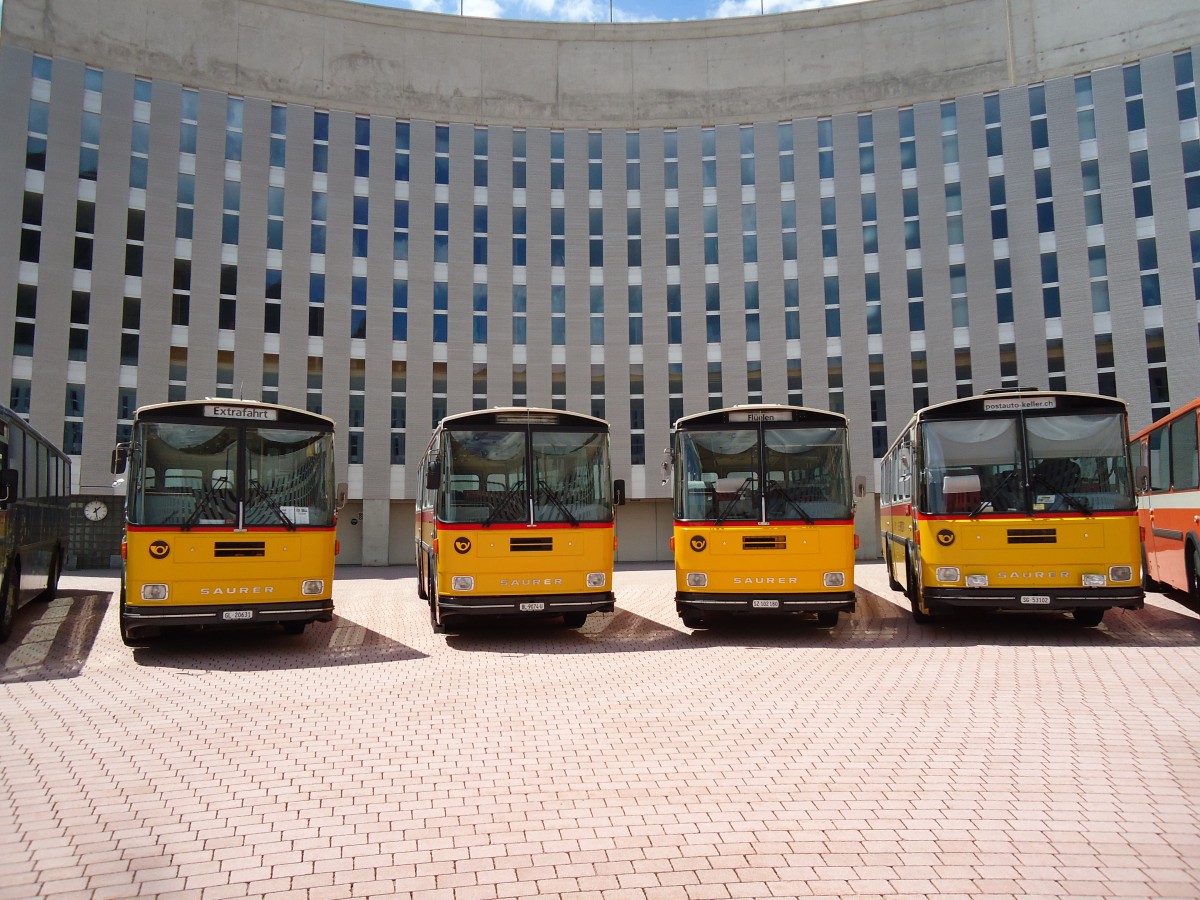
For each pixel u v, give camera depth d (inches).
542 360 1565.0
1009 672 372.2
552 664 425.7
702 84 1609.3
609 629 559.5
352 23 1560.0
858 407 1521.9
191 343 1425.9
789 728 281.6
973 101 1524.4
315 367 1496.1
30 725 298.7
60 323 1346.0
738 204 1587.1
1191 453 531.8
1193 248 1390.3
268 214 1494.8
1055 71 1489.9
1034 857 169.6
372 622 605.6
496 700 338.0
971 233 1507.1
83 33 1400.1
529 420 503.5
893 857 171.0
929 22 1550.2
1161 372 1391.5
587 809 204.4
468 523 486.6
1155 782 215.5
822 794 211.9
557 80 1612.9
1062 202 1467.8
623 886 159.2
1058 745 251.8
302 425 468.8
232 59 1492.4
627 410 1565.0
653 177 1604.3
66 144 1373.0
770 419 503.8
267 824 196.7
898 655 430.3
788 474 496.7
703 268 1583.4
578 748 261.9
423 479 679.1
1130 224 1429.6
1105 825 186.4
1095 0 1472.7
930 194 1530.5
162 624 428.8
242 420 457.4
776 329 1558.8
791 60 1594.5
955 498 472.7
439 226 1573.6
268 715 313.6
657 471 1551.4
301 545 454.9
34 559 595.5
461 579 482.3
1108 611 586.2
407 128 1579.7
